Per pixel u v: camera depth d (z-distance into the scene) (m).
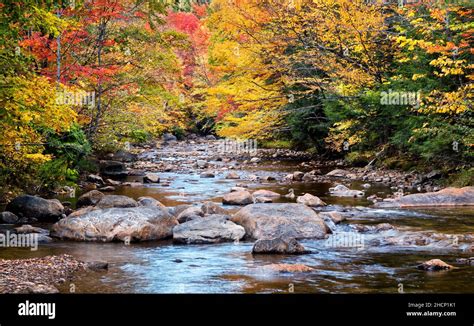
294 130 30.09
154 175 21.36
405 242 11.05
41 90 12.04
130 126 23.14
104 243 11.37
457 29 18.02
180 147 39.84
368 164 23.86
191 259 9.99
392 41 22.69
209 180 21.91
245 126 27.19
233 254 10.36
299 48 25.84
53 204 13.84
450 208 14.91
